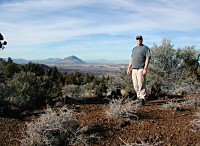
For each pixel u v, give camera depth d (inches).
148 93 416.5
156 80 545.6
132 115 268.7
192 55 647.1
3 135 245.6
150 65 621.6
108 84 567.8
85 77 915.4
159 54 615.5
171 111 296.0
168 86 522.9
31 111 314.0
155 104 333.4
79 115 288.0
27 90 359.3
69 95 412.8
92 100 374.3
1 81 462.0
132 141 226.1
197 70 632.4
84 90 477.4
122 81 536.7
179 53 640.4
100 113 293.9
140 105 319.6
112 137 234.7
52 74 814.5
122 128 249.6
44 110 315.6
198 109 306.8
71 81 821.2
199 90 485.1
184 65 639.8
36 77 410.6
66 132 236.4
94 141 229.1
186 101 339.6
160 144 219.9
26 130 255.9
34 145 223.3
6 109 306.8
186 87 483.2
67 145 226.1
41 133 232.8
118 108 275.0
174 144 219.8
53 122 240.4
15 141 236.2
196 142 221.9
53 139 228.4
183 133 237.1
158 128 247.9
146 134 236.4
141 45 337.4
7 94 337.7
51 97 392.8
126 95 374.0
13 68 639.8
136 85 343.3
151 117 275.7
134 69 341.1
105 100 372.8
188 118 272.7
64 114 251.3
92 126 252.4
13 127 262.4
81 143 225.8
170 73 604.7
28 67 747.4
